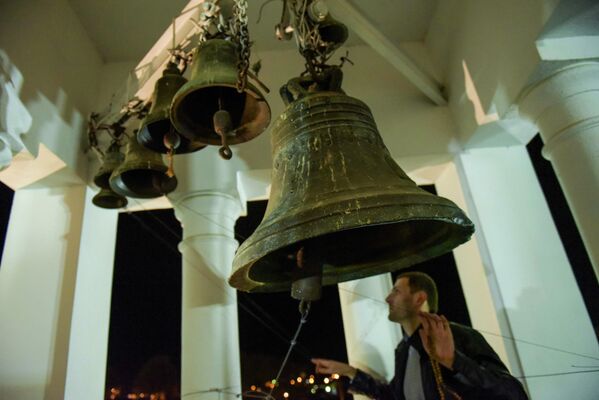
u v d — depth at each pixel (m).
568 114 3.02
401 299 3.16
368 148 2.01
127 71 4.93
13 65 3.44
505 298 3.85
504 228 4.11
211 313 3.74
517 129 4.13
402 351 3.18
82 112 4.41
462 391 2.61
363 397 3.90
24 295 3.85
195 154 4.33
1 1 3.57
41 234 4.09
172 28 4.23
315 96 2.09
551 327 3.75
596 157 2.88
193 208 4.12
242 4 2.27
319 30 3.00
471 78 4.10
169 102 3.03
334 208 1.60
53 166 3.99
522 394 2.37
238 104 2.55
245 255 1.68
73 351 3.69
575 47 3.09
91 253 4.14
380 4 4.72
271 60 4.88
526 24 3.18
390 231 2.29
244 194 4.58
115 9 4.56
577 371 3.60
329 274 2.32
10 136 3.15
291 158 2.02
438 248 2.14
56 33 4.15
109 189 3.79
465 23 4.14
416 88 4.75
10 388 3.54
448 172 4.58
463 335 2.76
